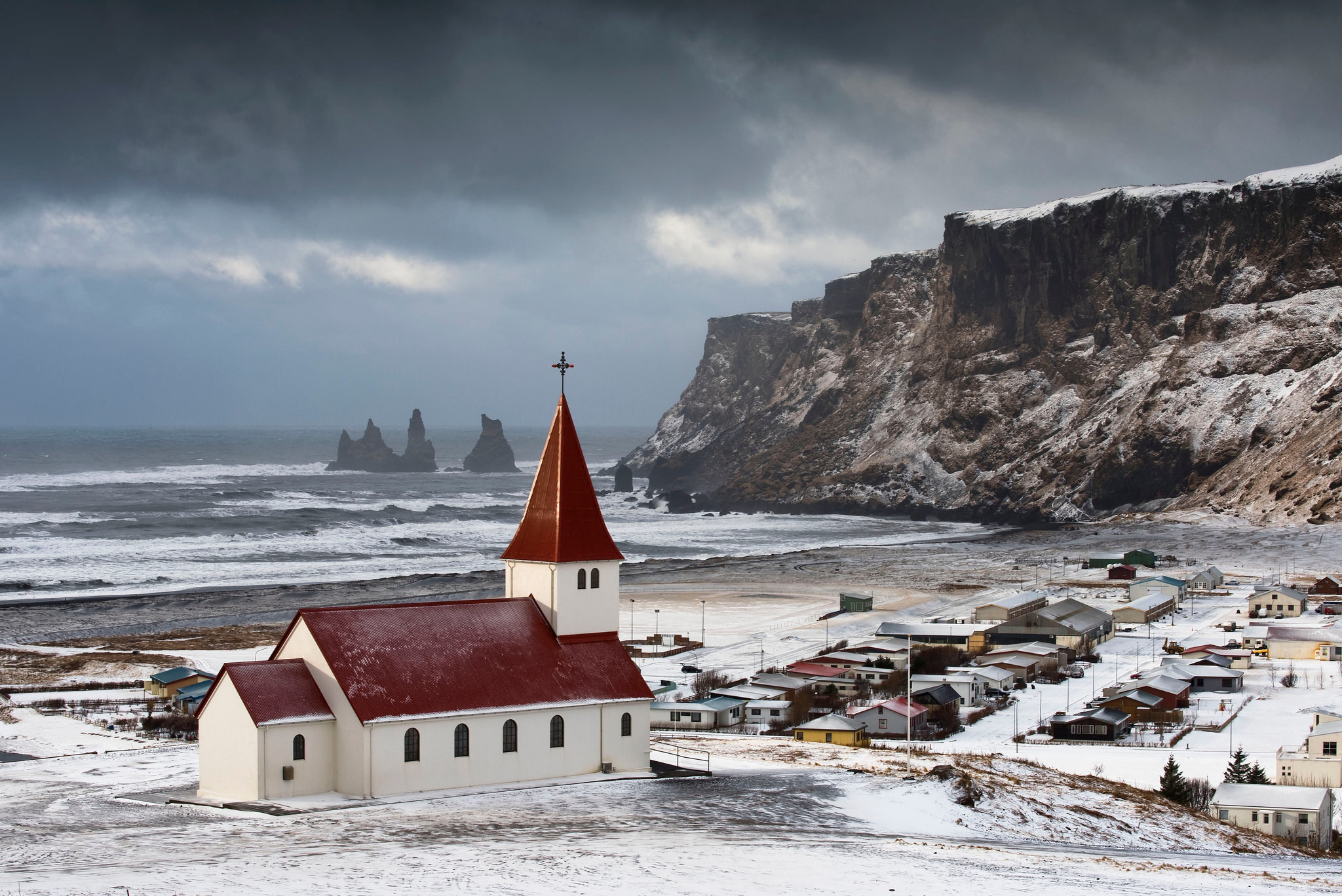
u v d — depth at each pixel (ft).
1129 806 225.35
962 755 292.61
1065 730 347.36
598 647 223.71
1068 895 136.67
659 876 138.92
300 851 149.89
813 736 330.34
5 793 201.77
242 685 193.88
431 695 199.82
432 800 191.11
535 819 175.11
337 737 197.06
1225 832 217.15
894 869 147.95
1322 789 242.58
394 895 126.62
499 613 219.00
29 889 123.24
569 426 231.91
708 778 222.69
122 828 167.32
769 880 138.62
